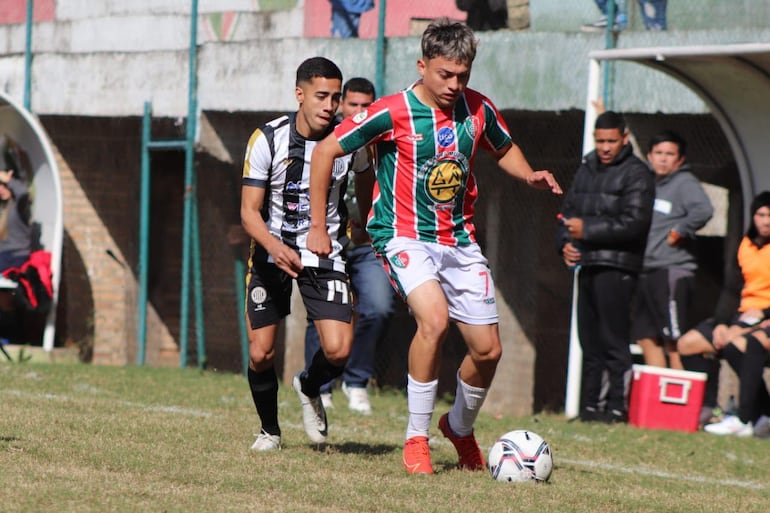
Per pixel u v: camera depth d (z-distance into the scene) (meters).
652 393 30.91
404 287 18.94
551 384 40.94
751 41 33.12
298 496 16.48
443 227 19.11
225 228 44.19
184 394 32.00
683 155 32.38
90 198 48.62
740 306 31.53
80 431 21.77
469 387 19.53
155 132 45.72
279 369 44.88
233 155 43.06
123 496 15.65
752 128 32.91
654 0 34.53
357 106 27.73
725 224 38.47
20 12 47.75
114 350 48.34
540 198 40.00
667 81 34.41
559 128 39.00
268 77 40.03
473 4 36.91
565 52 35.28
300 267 19.25
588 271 31.62
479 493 17.30
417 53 37.50
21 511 14.39
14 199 44.12
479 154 40.38
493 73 36.44
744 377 30.44
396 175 18.91
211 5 42.09
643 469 23.55
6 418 22.95
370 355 30.86
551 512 16.34
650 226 30.97
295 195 20.25
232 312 45.06
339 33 39.00
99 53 45.19
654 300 32.47
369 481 17.91
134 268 47.81
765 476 23.61
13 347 43.88
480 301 19.12
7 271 43.72
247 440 22.25
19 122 44.62
